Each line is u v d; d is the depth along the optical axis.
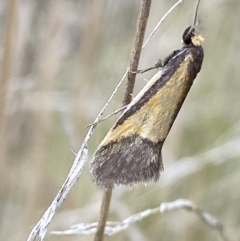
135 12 0.12
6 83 0.10
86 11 0.11
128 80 0.08
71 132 0.11
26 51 0.11
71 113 0.11
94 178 0.08
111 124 0.11
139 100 0.09
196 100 0.12
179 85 0.09
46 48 0.11
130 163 0.08
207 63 0.12
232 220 0.11
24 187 0.11
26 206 0.11
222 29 0.11
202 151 0.11
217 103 0.12
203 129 0.12
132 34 0.12
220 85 0.12
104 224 0.09
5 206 0.11
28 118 0.11
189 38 0.09
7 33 0.10
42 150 0.11
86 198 0.11
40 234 0.08
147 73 0.11
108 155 0.08
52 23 0.11
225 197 0.11
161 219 0.11
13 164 0.11
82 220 0.11
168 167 0.11
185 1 0.11
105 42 0.12
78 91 0.11
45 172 0.11
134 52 0.08
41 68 0.11
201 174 0.11
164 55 0.11
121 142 0.09
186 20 0.11
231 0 0.11
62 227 0.11
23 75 0.11
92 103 0.11
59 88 0.11
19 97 0.10
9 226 0.11
